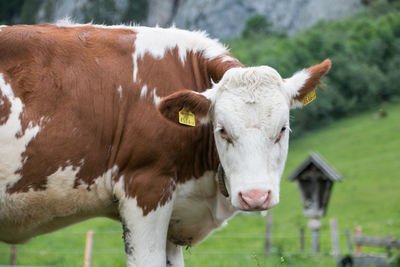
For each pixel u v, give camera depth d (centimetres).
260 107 546
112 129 596
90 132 589
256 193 522
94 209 619
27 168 571
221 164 582
